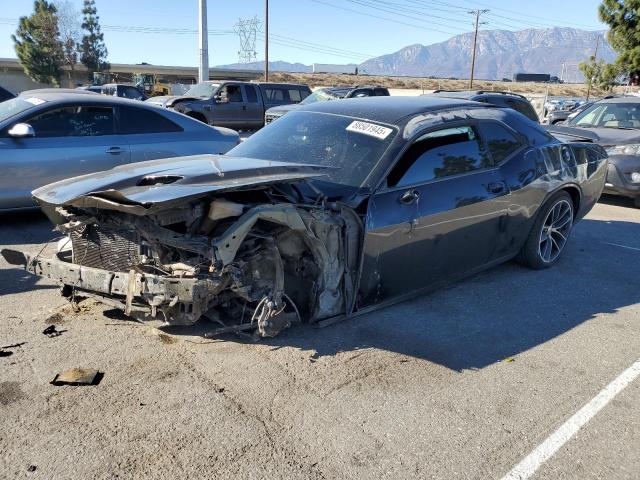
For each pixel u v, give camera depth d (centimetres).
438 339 380
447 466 253
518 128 498
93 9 6216
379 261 378
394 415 290
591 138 722
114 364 324
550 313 438
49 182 610
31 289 432
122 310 370
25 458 242
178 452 252
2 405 279
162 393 297
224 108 1773
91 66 6334
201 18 2878
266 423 277
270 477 239
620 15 2880
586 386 330
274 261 344
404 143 396
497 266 545
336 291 369
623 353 375
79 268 338
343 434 272
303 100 1833
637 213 841
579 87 8456
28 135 575
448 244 421
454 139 434
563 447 271
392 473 246
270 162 377
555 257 551
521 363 354
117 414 277
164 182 331
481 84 8388
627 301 471
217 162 377
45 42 5928
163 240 317
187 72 8819
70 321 376
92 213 342
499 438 276
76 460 242
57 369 315
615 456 267
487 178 447
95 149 638
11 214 675
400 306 434
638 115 943
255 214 317
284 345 356
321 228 348
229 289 346
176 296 306
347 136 421
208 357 337
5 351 332
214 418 278
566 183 526
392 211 376
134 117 678
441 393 313
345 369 332
